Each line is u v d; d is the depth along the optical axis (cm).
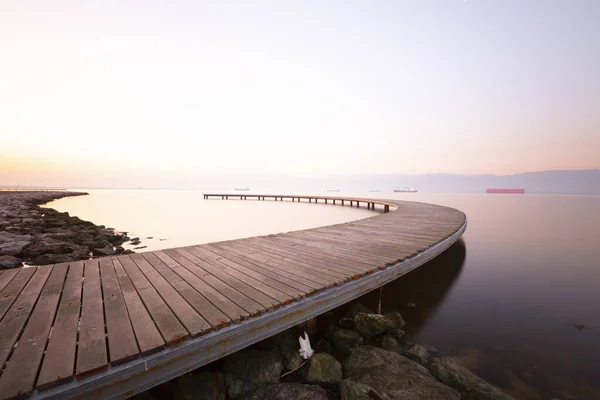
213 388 236
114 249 828
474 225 1470
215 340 214
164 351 192
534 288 562
